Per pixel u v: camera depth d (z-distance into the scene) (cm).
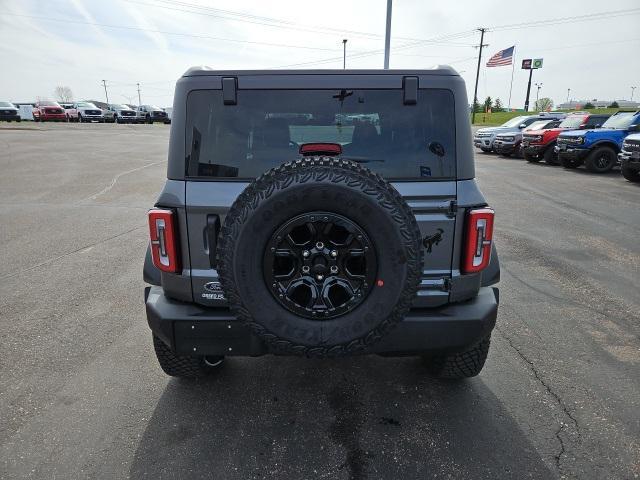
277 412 286
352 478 232
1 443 257
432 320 245
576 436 262
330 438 262
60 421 276
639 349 361
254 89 246
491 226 246
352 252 213
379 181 210
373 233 209
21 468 238
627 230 740
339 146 239
